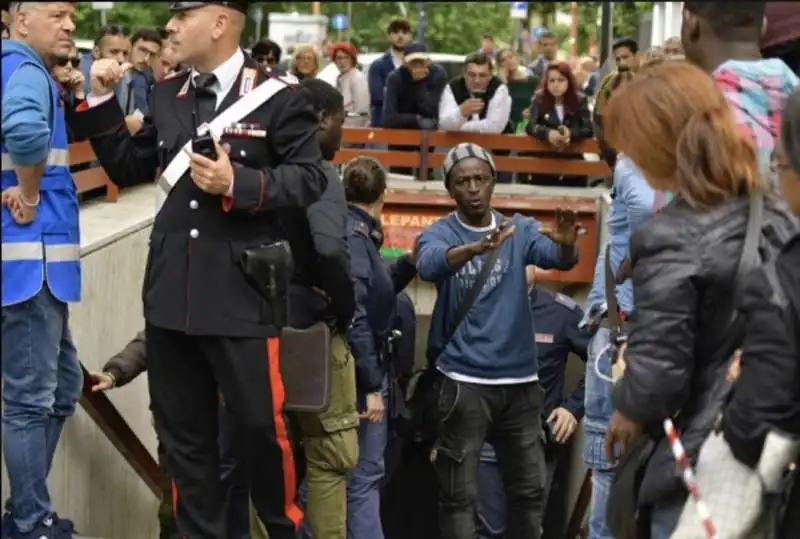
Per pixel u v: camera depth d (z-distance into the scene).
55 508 5.18
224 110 3.67
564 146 8.95
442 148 9.13
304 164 3.68
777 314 2.69
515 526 6.09
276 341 3.75
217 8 3.66
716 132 2.88
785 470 2.76
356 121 11.38
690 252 2.83
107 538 5.81
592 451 4.96
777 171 2.96
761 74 3.39
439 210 8.42
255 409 3.75
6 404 4.21
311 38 21.53
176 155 3.71
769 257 2.81
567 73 9.03
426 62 9.41
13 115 3.90
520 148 9.06
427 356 5.98
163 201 3.76
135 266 6.58
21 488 4.26
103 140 3.88
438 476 5.95
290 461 3.88
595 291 5.00
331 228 4.29
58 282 4.27
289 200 3.61
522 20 25.05
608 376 4.79
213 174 3.49
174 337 3.80
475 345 5.79
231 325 3.68
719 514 2.83
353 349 5.07
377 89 11.03
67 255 4.31
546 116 9.07
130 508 6.33
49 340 4.28
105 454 5.88
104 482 5.87
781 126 2.87
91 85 3.89
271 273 3.69
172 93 3.79
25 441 4.23
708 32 3.49
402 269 5.83
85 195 7.21
